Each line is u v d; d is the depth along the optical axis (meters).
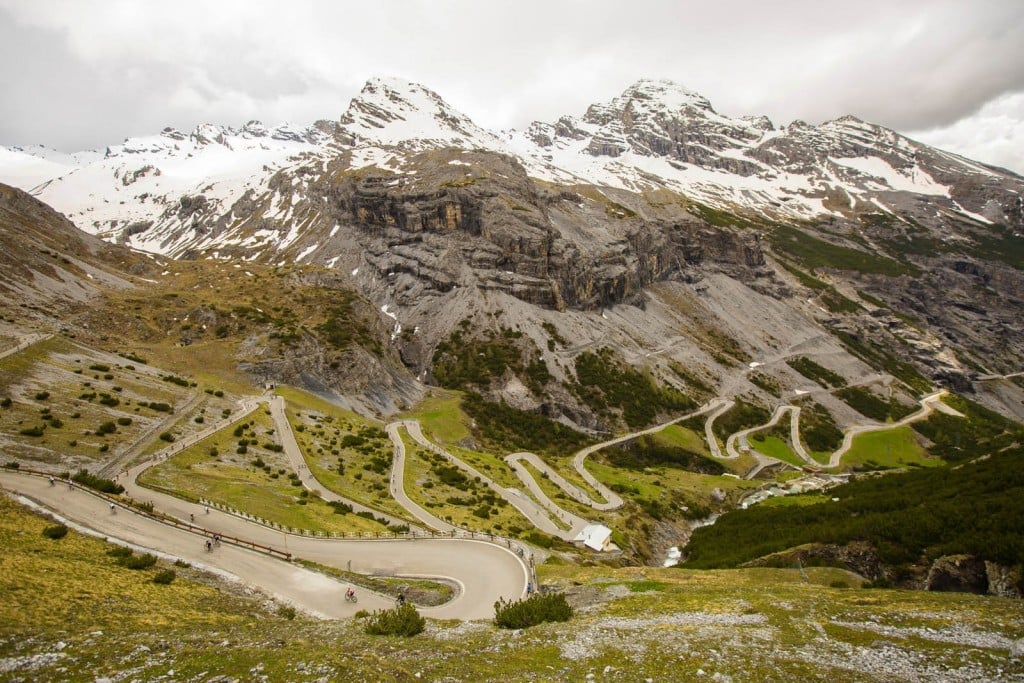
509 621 34.66
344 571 49.25
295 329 147.38
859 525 66.50
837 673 25.23
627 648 28.73
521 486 112.50
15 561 33.50
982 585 52.31
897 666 26.28
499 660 26.48
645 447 181.12
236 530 54.59
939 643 29.25
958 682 24.36
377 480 91.31
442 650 27.59
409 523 72.62
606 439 184.25
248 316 149.38
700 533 109.31
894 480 110.19
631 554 94.50
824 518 89.75
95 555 39.19
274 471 80.75
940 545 57.75
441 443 132.12
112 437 74.75
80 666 22.97
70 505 49.91
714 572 57.38
